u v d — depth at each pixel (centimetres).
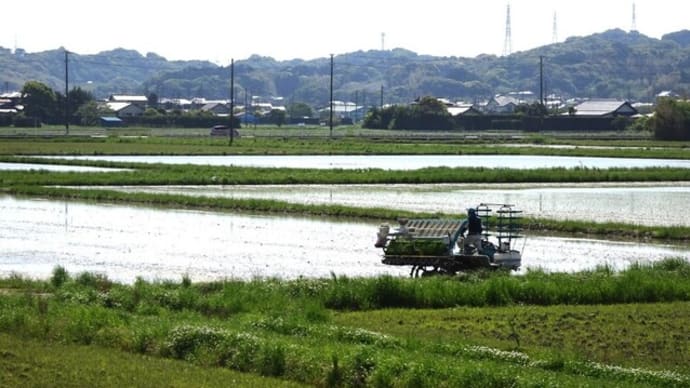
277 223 11006
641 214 11744
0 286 6650
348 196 13762
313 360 4381
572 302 6369
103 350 4788
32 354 4612
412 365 4216
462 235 7569
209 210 12300
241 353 4566
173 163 19538
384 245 7631
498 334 5388
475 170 16912
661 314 5950
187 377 4259
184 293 6066
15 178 15275
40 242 9331
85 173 16075
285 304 5903
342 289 6284
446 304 6250
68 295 6050
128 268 7881
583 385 4050
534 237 10088
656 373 4366
